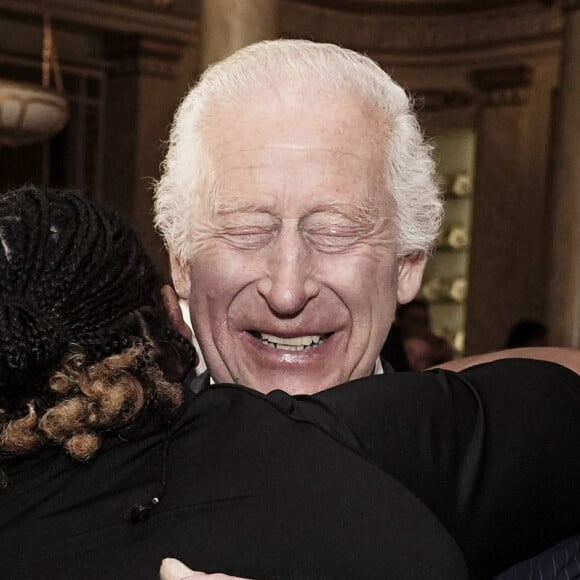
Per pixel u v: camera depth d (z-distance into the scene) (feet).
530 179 25.67
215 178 3.57
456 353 27.89
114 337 2.87
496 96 26.17
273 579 2.56
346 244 3.58
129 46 25.35
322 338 3.82
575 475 3.14
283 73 3.53
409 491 2.71
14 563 2.61
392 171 3.64
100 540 2.63
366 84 3.59
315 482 2.72
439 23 27.07
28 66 24.90
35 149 25.34
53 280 2.84
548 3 24.34
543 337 16.57
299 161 3.47
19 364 2.69
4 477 2.74
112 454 2.78
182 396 2.93
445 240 28.09
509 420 3.13
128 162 25.57
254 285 3.62
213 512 2.66
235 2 15.33
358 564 2.58
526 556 3.08
